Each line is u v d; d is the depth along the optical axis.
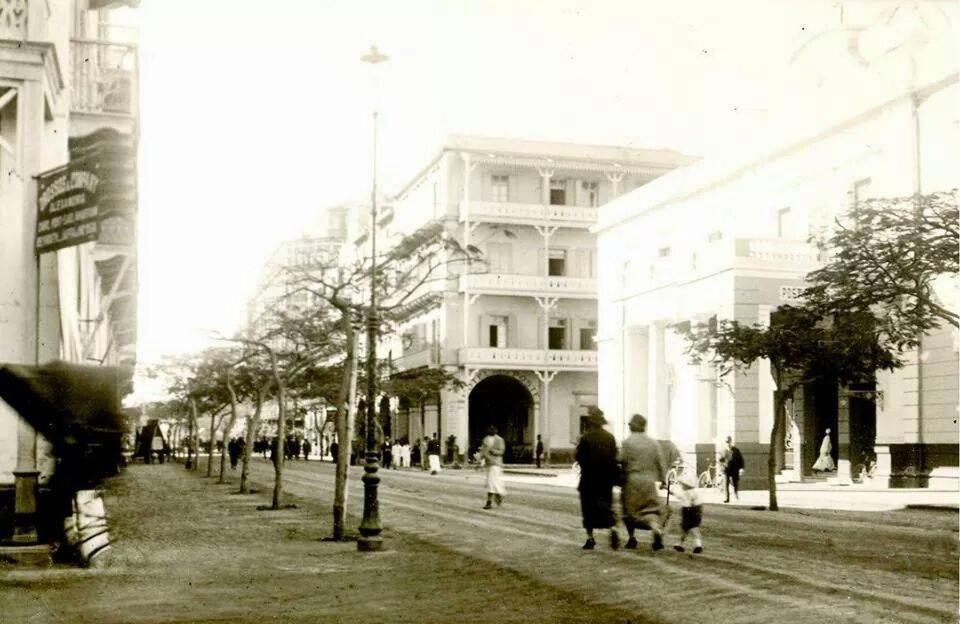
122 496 30.33
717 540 17.09
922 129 32.94
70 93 21.06
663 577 12.41
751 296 35.78
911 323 21.91
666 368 42.56
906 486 32.09
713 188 44.34
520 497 30.23
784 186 39.66
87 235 14.52
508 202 62.69
